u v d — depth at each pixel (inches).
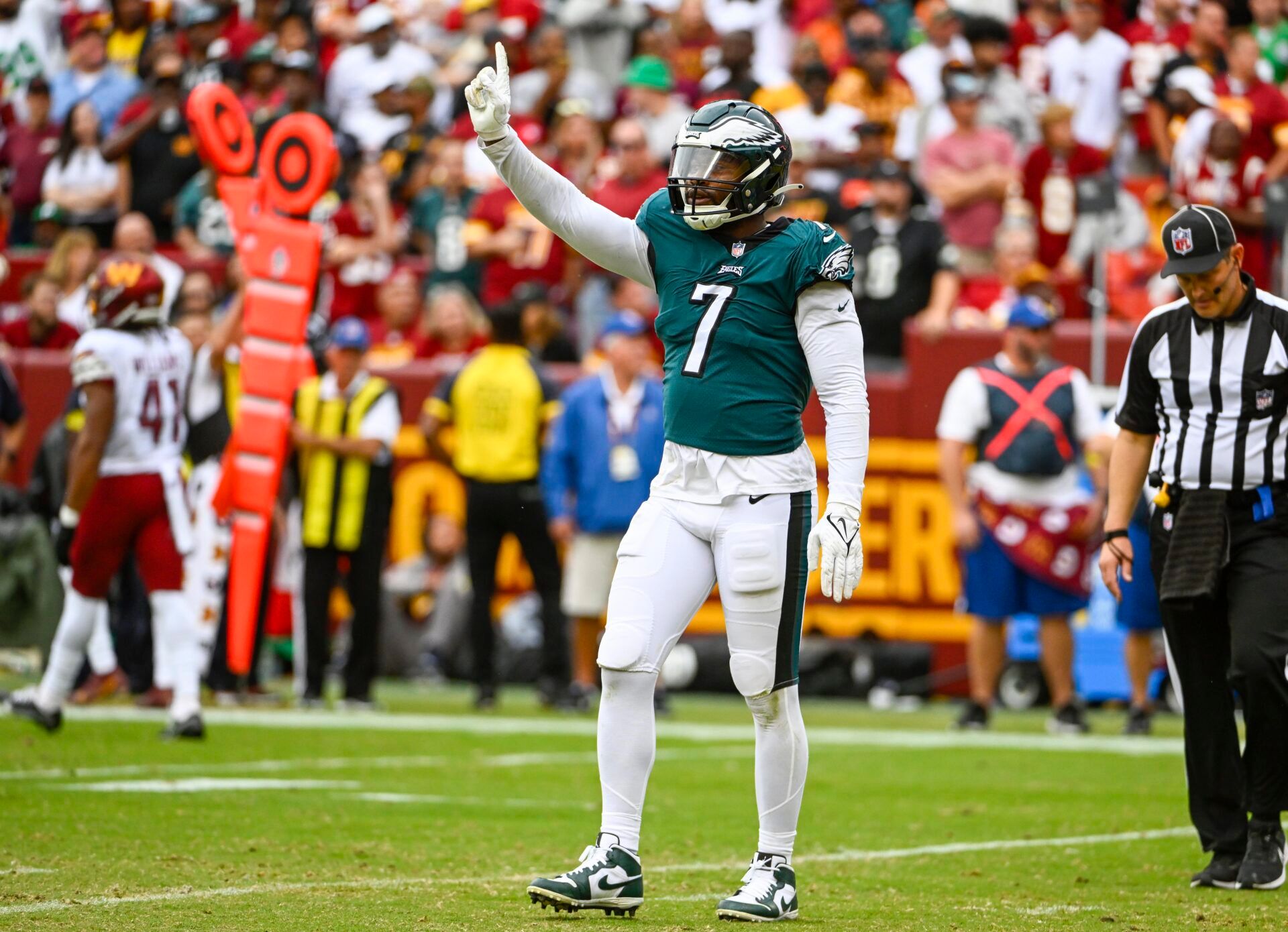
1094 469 1603.1
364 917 629.0
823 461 1769.2
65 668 1252.5
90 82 2346.2
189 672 1267.2
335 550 1576.0
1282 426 748.0
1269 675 729.6
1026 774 1179.3
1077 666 1716.3
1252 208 1872.5
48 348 1983.3
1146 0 2333.9
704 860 812.6
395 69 2335.1
